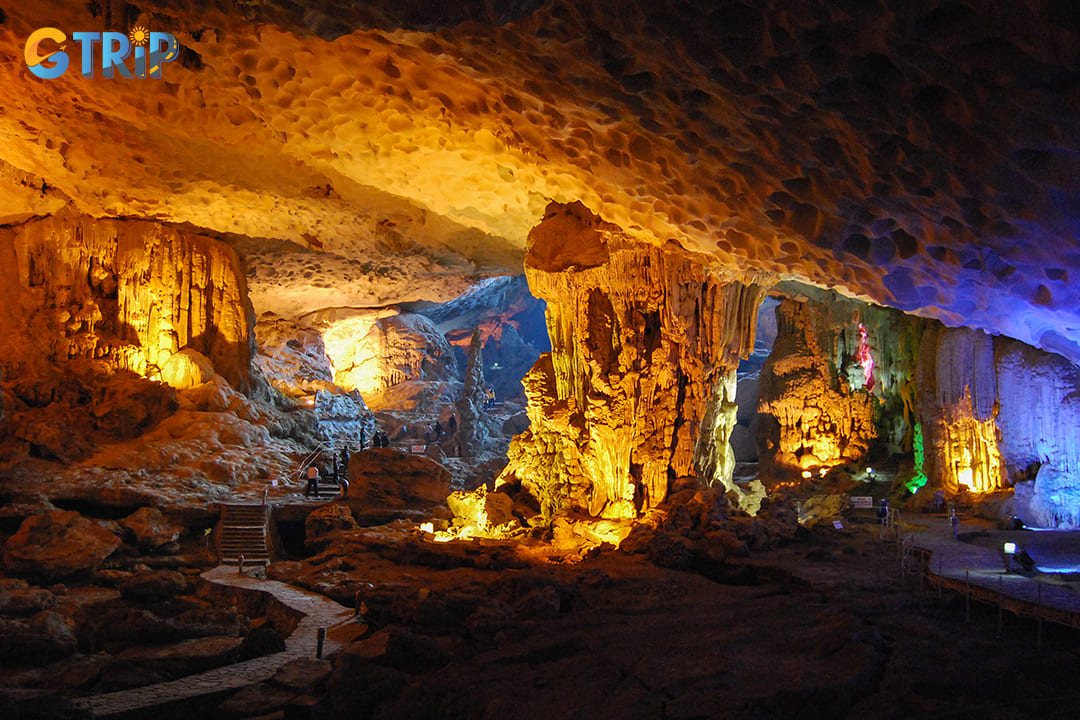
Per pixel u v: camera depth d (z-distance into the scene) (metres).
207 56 13.45
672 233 15.49
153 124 16.78
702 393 19.03
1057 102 7.36
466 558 17.78
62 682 11.41
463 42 10.18
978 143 8.38
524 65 10.46
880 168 9.59
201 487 21.92
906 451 23.45
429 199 19.91
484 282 37.41
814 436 24.66
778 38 8.05
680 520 16.70
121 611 13.80
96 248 25.38
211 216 24.97
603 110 11.09
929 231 10.42
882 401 24.23
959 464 19.03
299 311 34.28
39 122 18.77
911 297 12.39
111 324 25.81
